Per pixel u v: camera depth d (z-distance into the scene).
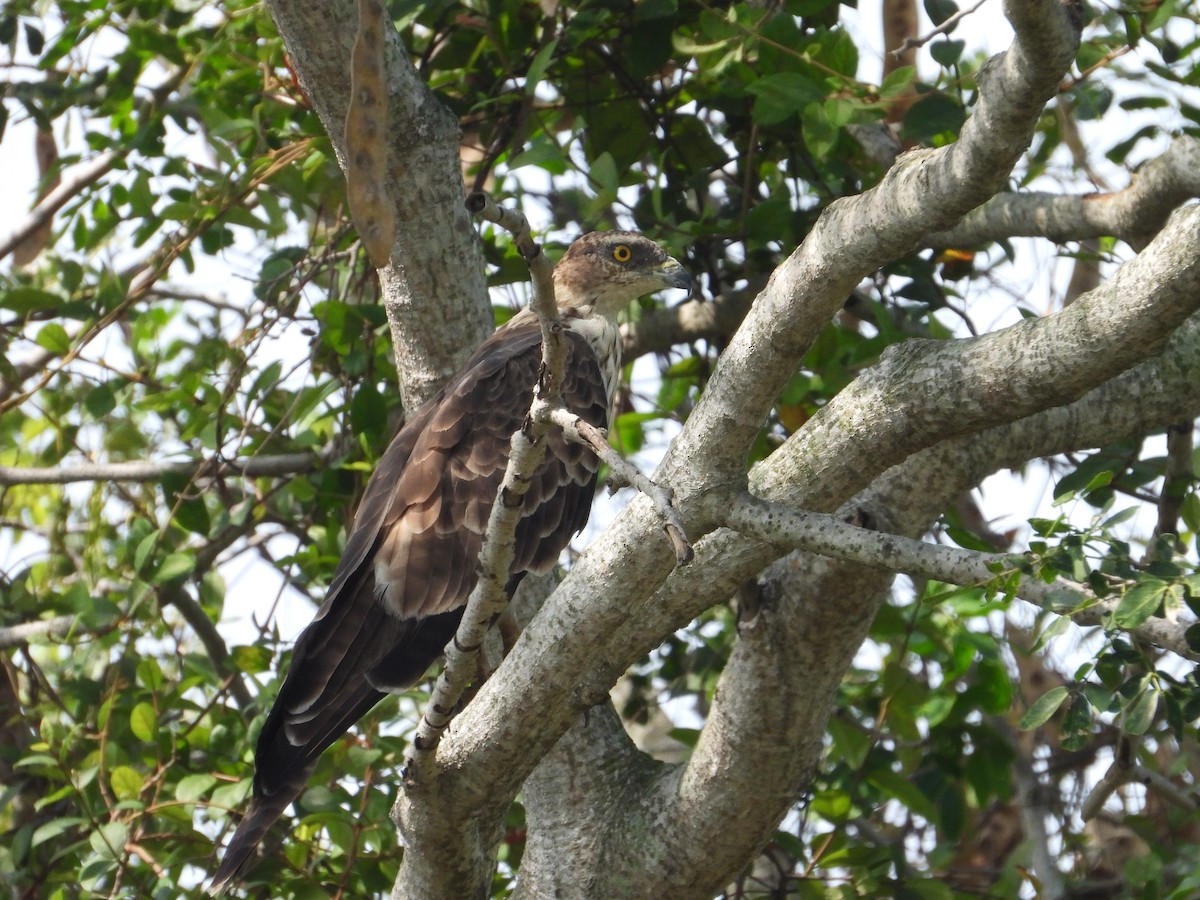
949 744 11.44
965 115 10.16
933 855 11.48
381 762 10.52
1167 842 11.74
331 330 11.31
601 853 9.18
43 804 10.38
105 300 11.99
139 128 12.40
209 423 12.16
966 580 6.34
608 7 11.23
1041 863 11.55
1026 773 12.55
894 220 6.30
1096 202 9.32
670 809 9.02
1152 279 6.20
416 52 12.30
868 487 8.40
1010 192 10.12
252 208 13.28
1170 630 6.80
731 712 8.69
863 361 10.91
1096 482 6.74
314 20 8.41
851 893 10.35
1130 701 6.63
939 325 11.11
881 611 10.48
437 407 9.77
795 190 12.22
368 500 9.75
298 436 11.84
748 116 11.74
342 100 8.68
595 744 9.41
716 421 6.87
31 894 11.48
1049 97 5.75
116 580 12.68
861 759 10.15
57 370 11.73
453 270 9.51
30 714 11.91
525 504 9.69
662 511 5.46
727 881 9.14
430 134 9.14
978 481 8.32
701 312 12.65
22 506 14.92
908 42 8.21
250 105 12.15
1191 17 10.35
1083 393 6.75
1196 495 9.32
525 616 9.76
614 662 8.41
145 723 10.55
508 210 5.41
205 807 10.38
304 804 10.30
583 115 12.18
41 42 12.28
